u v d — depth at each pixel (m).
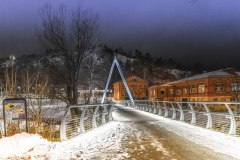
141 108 43.75
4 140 8.98
